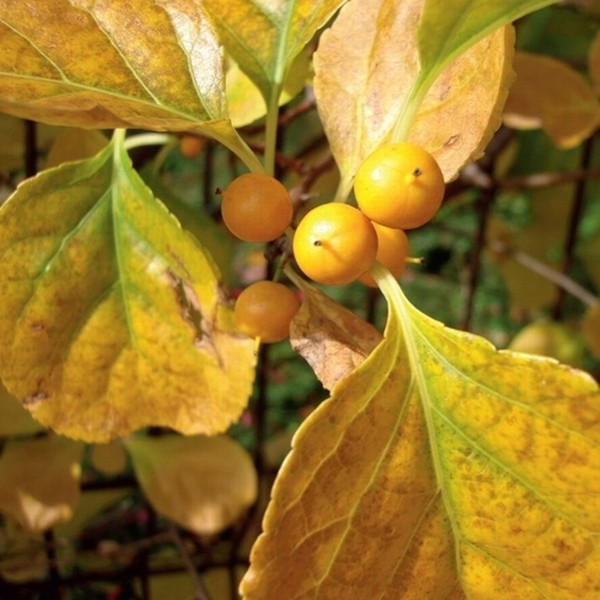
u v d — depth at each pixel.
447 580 0.08
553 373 0.07
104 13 0.08
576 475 0.07
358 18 0.09
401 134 0.08
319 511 0.07
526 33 0.19
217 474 0.15
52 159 0.12
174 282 0.09
